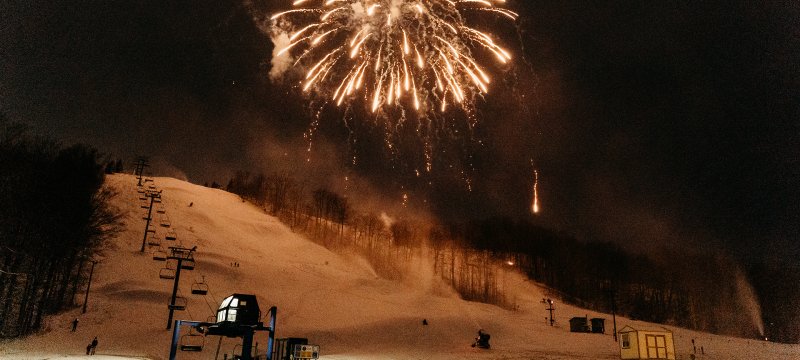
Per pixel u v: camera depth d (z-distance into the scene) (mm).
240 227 125750
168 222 109188
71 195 54594
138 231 98062
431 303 87125
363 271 120000
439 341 62625
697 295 128375
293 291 81812
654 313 126000
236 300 22812
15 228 47781
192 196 136625
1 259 47344
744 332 112062
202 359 42375
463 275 135750
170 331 51688
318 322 66062
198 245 99688
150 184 133375
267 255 108875
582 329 78938
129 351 43750
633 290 142875
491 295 120500
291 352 31375
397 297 88250
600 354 55906
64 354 39812
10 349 40469
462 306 88750
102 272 74875
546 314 102875
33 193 49969
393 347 58250
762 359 58250
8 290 48094
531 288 136625
